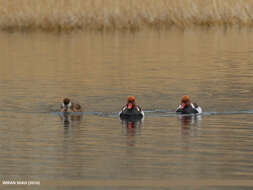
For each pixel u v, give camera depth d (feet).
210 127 71.87
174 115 79.15
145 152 61.11
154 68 121.19
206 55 141.79
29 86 101.24
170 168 55.67
